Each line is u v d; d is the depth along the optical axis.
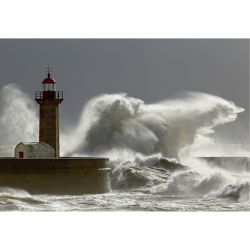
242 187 53.72
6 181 53.06
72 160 54.75
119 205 50.56
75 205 50.03
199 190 57.47
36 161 53.50
